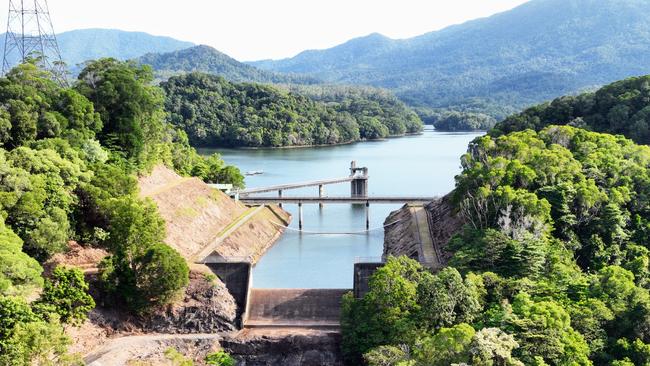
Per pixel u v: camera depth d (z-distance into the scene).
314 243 189.75
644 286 112.81
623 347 93.06
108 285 117.31
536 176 143.00
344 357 113.44
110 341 112.62
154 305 120.38
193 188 183.00
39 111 145.38
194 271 128.75
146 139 182.25
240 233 173.38
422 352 90.75
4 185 114.81
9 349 84.75
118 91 170.25
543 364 86.31
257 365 115.88
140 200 136.00
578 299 106.56
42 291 108.19
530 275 115.81
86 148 149.88
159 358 111.69
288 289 133.38
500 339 86.88
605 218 133.12
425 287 105.12
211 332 120.94
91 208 130.75
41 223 114.94
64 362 88.31
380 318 108.38
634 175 147.62
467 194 147.12
